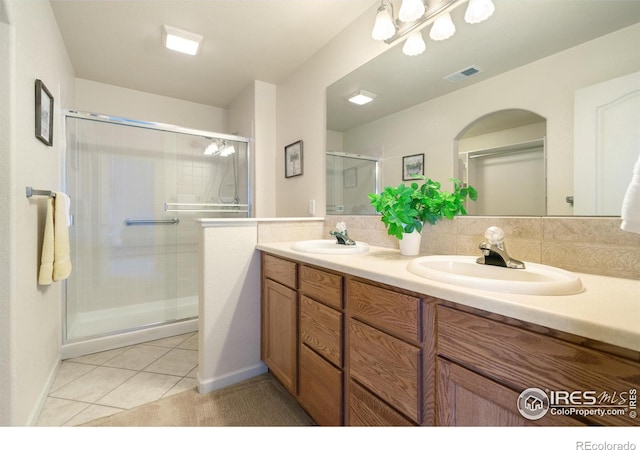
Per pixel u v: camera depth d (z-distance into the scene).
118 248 2.58
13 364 1.15
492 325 0.65
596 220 0.92
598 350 0.51
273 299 1.64
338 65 2.01
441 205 1.28
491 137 1.21
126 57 2.31
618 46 0.89
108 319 2.47
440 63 1.40
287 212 2.62
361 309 1.03
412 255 1.33
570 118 0.98
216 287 1.67
